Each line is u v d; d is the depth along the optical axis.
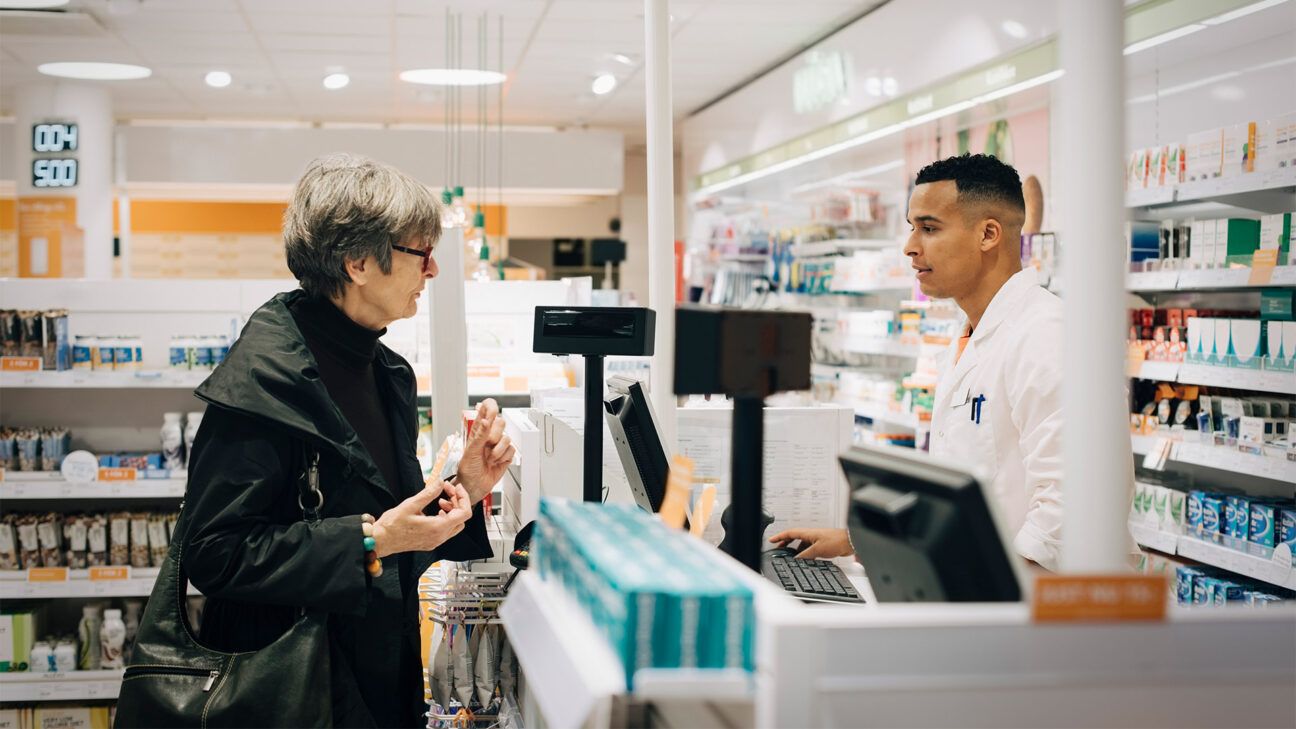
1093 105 1.01
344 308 1.93
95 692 4.34
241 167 9.57
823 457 2.52
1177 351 4.00
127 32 7.09
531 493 2.27
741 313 1.24
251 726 1.67
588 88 9.09
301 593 1.68
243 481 1.71
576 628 1.00
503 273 7.97
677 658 0.88
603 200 13.57
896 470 1.19
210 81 8.42
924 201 2.39
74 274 8.22
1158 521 4.10
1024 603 1.03
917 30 5.87
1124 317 1.02
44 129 8.18
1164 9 4.03
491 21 6.82
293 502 1.81
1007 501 2.26
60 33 6.96
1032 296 2.29
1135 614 0.90
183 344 4.30
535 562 1.30
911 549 1.13
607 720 0.85
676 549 1.03
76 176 8.20
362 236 1.85
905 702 0.86
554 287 4.13
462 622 2.06
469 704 2.07
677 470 1.16
